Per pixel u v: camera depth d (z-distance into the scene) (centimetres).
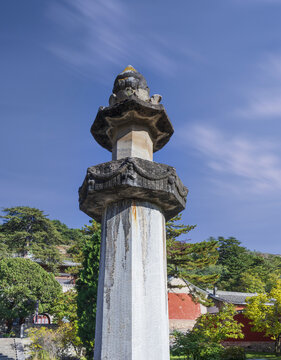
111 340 368
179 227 2231
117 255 410
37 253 3812
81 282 1521
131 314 371
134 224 421
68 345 1744
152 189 419
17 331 2620
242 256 5731
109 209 446
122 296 384
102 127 527
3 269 2575
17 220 4244
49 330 1833
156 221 441
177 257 2220
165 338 391
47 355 1627
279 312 2225
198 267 2248
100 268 428
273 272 5678
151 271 406
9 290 2475
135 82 515
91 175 438
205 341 1586
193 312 2812
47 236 4291
